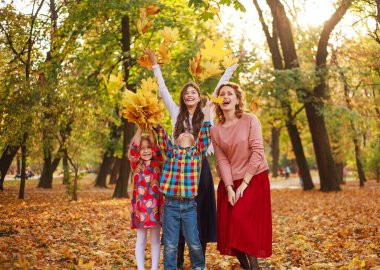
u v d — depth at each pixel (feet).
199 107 16.37
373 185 101.40
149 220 15.53
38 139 52.85
